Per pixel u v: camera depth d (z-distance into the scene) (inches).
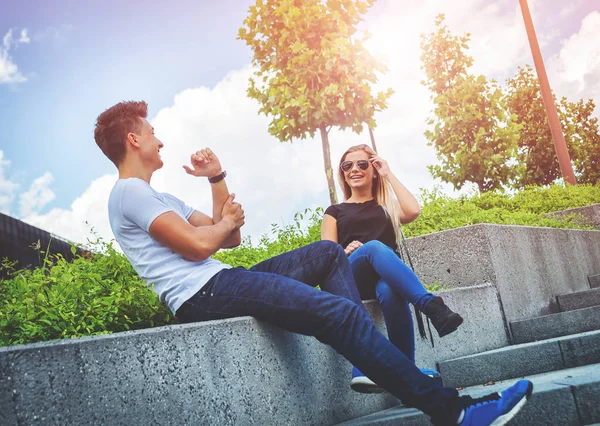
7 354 64.8
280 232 260.1
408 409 124.8
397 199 153.3
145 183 104.1
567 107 936.3
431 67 739.4
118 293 131.6
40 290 134.5
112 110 109.7
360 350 94.9
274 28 433.7
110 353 76.6
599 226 372.2
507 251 217.0
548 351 154.2
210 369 91.3
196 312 101.6
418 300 124.5
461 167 702.5
